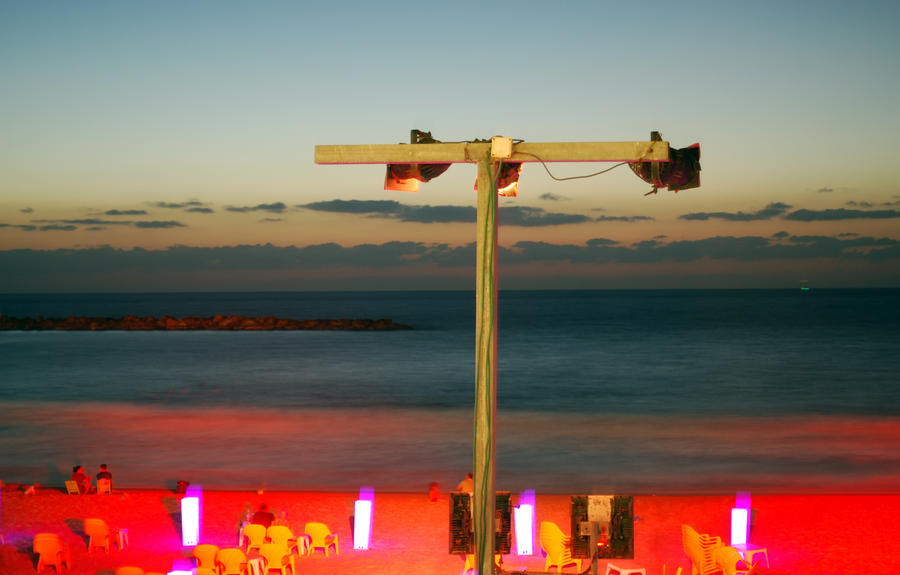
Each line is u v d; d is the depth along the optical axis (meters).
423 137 7.88
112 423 32.50
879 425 31.89
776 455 25.70
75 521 16.67
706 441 28.41
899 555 14.05
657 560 13.86
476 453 7.45
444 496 19.08
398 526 16.20
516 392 44.31
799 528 15.86
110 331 115.12
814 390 44.62
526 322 129.62
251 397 41.78
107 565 13.59
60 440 28.52
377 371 56.41
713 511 17.36
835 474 22.86
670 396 42.41
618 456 25.75
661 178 7.85
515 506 14.14
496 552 8.24
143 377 52.56
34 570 13.24
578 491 20.95
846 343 79.44
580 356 67.38
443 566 13.63
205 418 33.91
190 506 14.86
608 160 7.70
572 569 13.08
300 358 67.62
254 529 13.68
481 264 7.55
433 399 40.94
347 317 177.50
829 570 13.28
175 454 25.95
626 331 103.00
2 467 24.11
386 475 22.78
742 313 162.50
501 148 7.54
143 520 16.77
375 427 31.48
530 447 27.42
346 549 14.66
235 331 114.31
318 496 19.02
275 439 28.66
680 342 82.69
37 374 54.53
